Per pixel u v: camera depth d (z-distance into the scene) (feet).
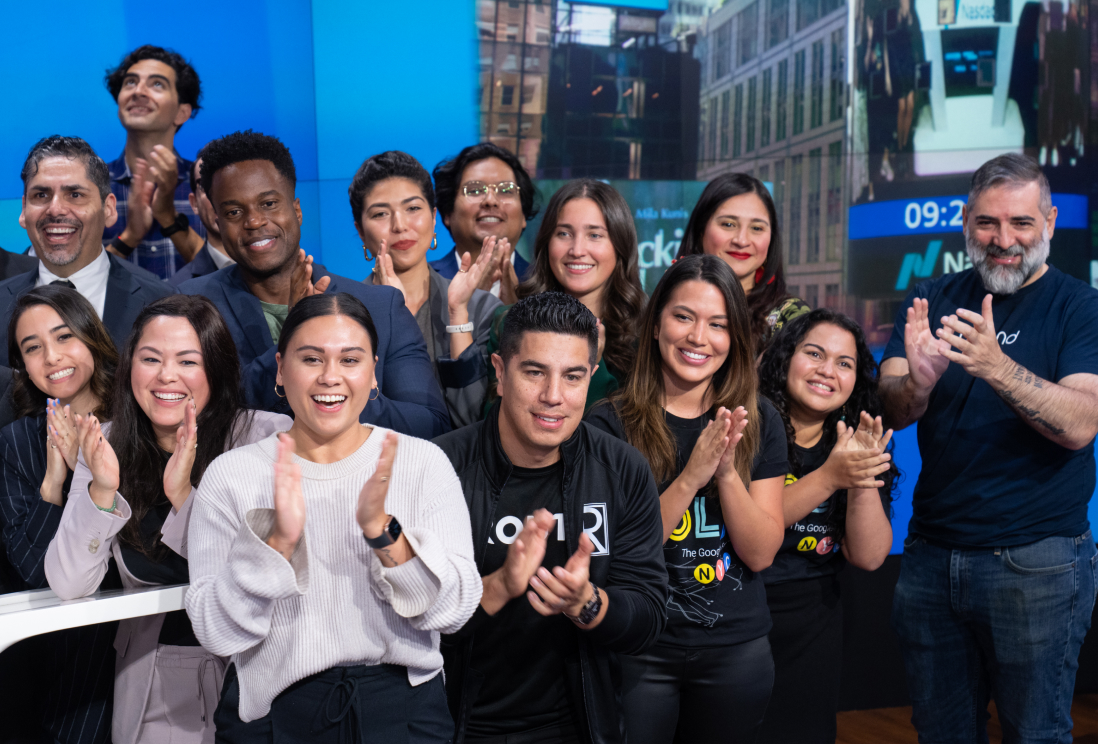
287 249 7.54
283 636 4.73
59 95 10.30
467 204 10.03
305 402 4.86
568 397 5.28
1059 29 11.48
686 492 6.05
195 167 9.53
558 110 11.43
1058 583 7.27
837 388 7.34
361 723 4.69
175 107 10.28
